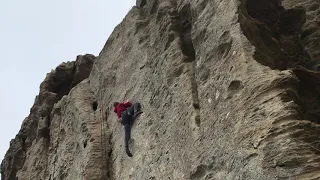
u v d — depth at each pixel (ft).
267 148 33.40
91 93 68.85
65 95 78.74
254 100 36.55
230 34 42.04
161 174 44.78
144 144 49.42
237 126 36.78
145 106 51.90
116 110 55.11
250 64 38.99
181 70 47.75
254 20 45.65
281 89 36.11
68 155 64.28
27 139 83.82
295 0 66.64
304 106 40.32
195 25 47.78
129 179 50.21
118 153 55.67
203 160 39.34
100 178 55.72
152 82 52.16
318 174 30.68
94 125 62.13
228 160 36.58
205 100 42.37
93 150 58.29
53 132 72.59
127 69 59.88
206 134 40.32
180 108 45.24
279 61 45.91
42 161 72.69
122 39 64.59
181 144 43.29
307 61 53.26
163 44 52.31
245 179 34.24
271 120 34.32
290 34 54.39
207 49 44.47
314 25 59.16
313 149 32.35
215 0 46.32
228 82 39.75
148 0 61.72
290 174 31.53
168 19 52.70
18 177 74.38
